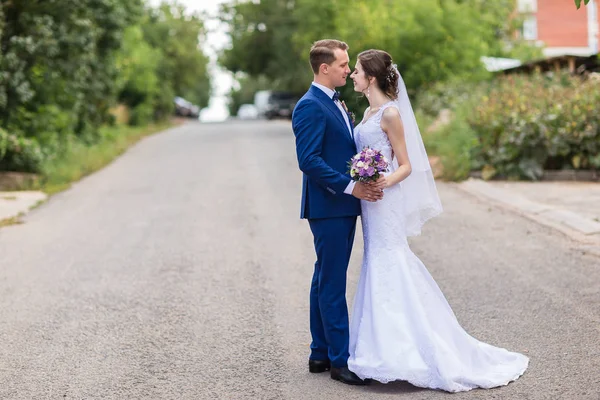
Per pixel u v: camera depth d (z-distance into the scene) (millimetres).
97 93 25828
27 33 18750
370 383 5113
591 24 39969
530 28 40062
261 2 45062
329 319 5109
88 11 20891
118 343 6156
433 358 4859
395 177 5020
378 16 23797
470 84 22969
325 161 5070
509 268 8180
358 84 5219
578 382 4922
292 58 44469
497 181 14570
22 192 15852
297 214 12000
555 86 17344
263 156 21125
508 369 5133
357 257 8828
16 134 18594
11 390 5195
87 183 17312
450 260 8648
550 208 11250
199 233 10742
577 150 14438
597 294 7051
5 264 9234
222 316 6809
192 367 5543
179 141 28828
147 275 8438
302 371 5383
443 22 23812
